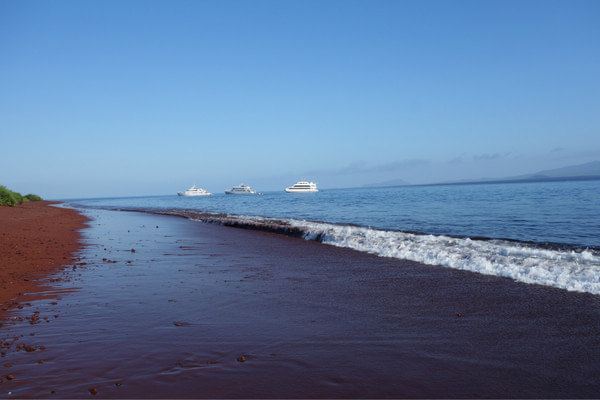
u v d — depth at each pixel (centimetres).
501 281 906
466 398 416
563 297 755
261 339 598
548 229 1989
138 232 2378
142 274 1102
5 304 794
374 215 3531
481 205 4081
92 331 638
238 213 4638
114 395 430
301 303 798
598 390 426
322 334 617
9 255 1283
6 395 431
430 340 582
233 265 1247
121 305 789
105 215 4578
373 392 432
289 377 470
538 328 610
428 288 883
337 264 1227
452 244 1423
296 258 1362
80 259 1341
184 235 2194
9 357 536
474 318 671
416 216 3175
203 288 934
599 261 997
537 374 466
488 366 491
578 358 503
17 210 3788
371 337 601
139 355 539
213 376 474
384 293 858
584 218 2388
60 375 480
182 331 636
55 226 2505
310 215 3950
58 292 893
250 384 453
